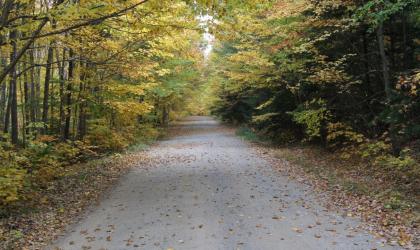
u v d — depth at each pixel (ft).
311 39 50.49
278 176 42.93
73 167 51.21
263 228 25.44
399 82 33.91
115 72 53.11
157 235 24.79
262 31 53.21
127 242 23.72
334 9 47.03
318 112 51.44
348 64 50.39
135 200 33.91
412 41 46.06
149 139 90.43
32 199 33.30
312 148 61.72
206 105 205.98
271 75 63.26
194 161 56.70
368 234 23.52
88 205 32.68
